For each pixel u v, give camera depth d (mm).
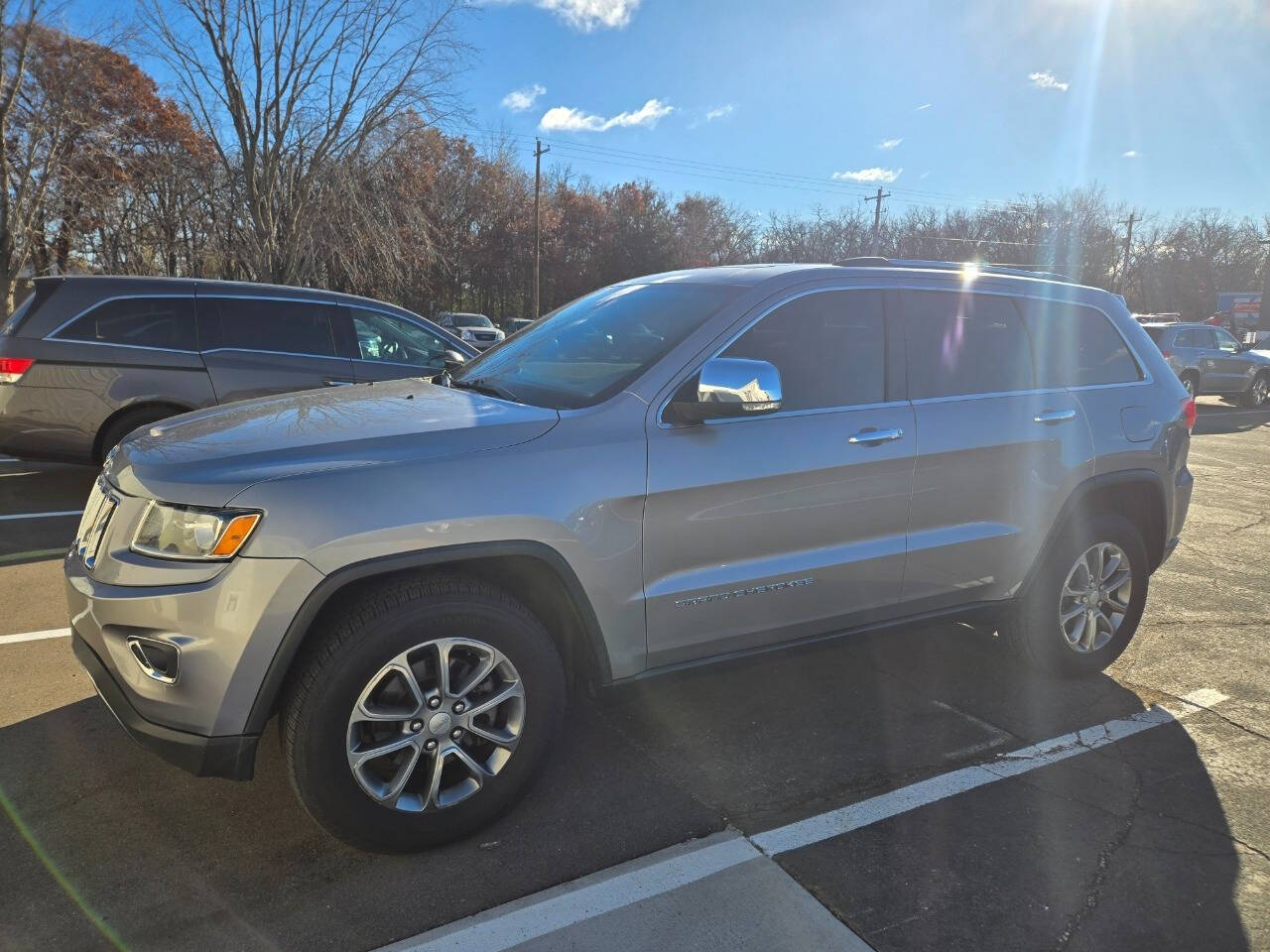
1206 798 3045
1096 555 3998
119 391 6336
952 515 3492
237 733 2328
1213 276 65062
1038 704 3795
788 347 3215
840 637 3348
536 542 2613
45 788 2895
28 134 20219
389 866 2559
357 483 2408
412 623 2455
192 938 2240
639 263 51156
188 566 2301
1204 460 11039
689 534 2902
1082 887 2531
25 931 2248
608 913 2363
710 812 2883
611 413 2834
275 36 21375
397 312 7375
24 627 4254
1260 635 4746
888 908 2412
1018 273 4043
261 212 22859
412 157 25453
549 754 2789
